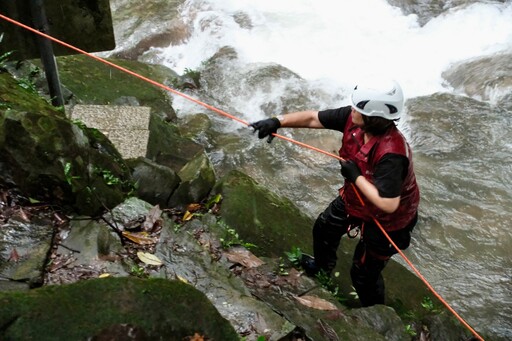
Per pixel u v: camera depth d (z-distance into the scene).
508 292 5.05
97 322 2.43
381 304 4.11
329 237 4.09
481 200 6.08
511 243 5.57
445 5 9.80
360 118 3.30
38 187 3.54
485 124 7.21
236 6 9.61
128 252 3.51
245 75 7.98
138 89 6.97
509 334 4.63
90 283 2.55
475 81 8.03
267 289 3.81
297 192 6.09
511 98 7.63
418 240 5.57
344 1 9.91
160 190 4.42
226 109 7.48
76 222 3.54
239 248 4.11
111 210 3.76
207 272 3.54
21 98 4.00
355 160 3.42
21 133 3.43
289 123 3.82
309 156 6.57
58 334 2.36
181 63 8.65
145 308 2.54
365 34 9.20
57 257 3.28
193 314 2.63
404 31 9.30
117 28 9.05
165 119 6.75
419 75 8.35
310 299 3.79
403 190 3.45
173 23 9.12
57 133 3.54
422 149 6.86
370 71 8.41
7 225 3.37
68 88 6.46
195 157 4.93
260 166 6.37
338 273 4.43
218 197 4.63
